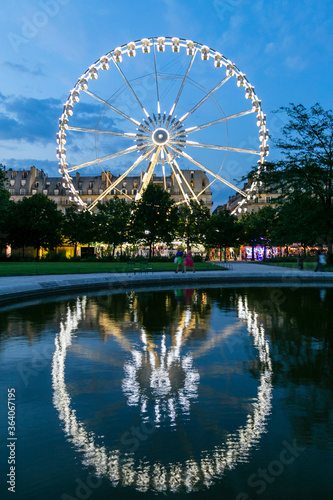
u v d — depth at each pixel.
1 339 8.82
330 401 4.98
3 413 4.67
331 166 37.00
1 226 66.50
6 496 3.15
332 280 26.75
